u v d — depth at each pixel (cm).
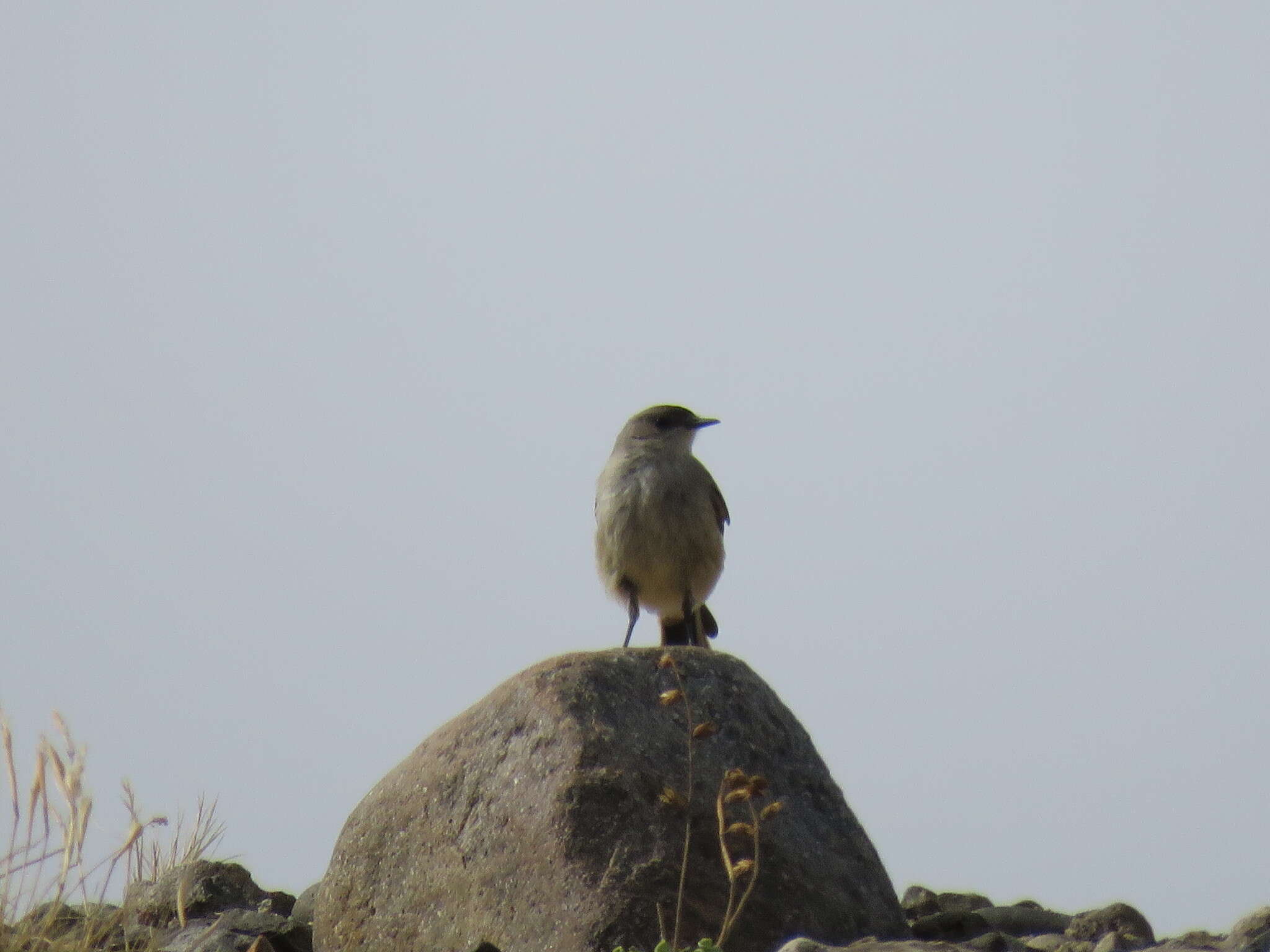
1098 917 1280
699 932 1095
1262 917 1223
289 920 1293
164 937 1236
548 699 1213
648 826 1135
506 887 1130
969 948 1189
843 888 1204
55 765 1005
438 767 1232
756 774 1229
